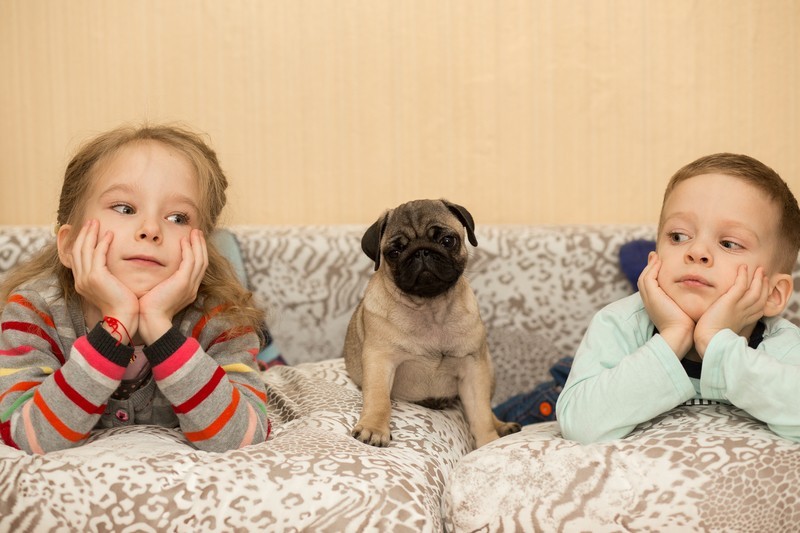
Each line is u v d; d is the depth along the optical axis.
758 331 1.64
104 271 1.47
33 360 1.51
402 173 3.21
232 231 2.82
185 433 1.49
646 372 1.45
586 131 3.13
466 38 3.14
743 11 3.05
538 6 3.11
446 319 1.97
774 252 1.55
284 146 3.23
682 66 3.09
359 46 3.18
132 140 1.66
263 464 1.32
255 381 1.69
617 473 1.32
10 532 1.25
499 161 3.17
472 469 1.42
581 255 2.71
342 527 1.25
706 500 1.27
